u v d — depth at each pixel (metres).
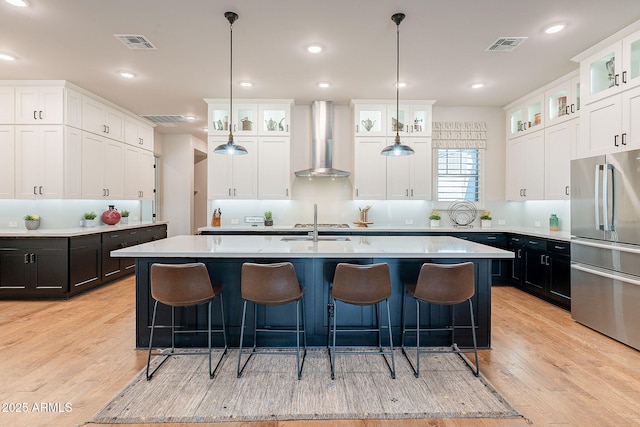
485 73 3.99
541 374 2.41
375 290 2.38
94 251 4.48
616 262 2.94
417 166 5.12
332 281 2.80
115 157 5.22
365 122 5.14
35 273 4.01
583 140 3.45
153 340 2.82
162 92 4.65
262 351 2.71
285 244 3.00
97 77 4.09
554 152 4.31
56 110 4.18
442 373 2.44
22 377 2.35
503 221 5.44
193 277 2.35
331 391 2.20
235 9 2.69
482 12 2.73
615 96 3.07
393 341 2.87
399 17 2.77
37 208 4.49
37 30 3.00
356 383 2.30
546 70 3.90
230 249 2.66
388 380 2.34
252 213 5.48
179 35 3.10
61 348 2.80
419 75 4.07
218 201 5.47
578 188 3.36
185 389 2.22
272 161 5.07
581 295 3.35
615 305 2.97
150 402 2.07
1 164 4.21
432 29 2.99
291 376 2.39
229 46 3.31
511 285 4.89
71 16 2.77
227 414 1.96
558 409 2.01
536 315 3.66
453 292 2.38
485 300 2.85
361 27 2.96
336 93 4.75
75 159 4.39
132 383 2.28
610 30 2.98
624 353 2.73
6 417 1.92
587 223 3.25
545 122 4.46
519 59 3.60
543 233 4.24
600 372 2.43
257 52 3.45
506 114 5.38
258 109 5.05
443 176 5.41
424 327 2.86
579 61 3.50
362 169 5.09
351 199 5.46
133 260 5.44
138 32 3.04
